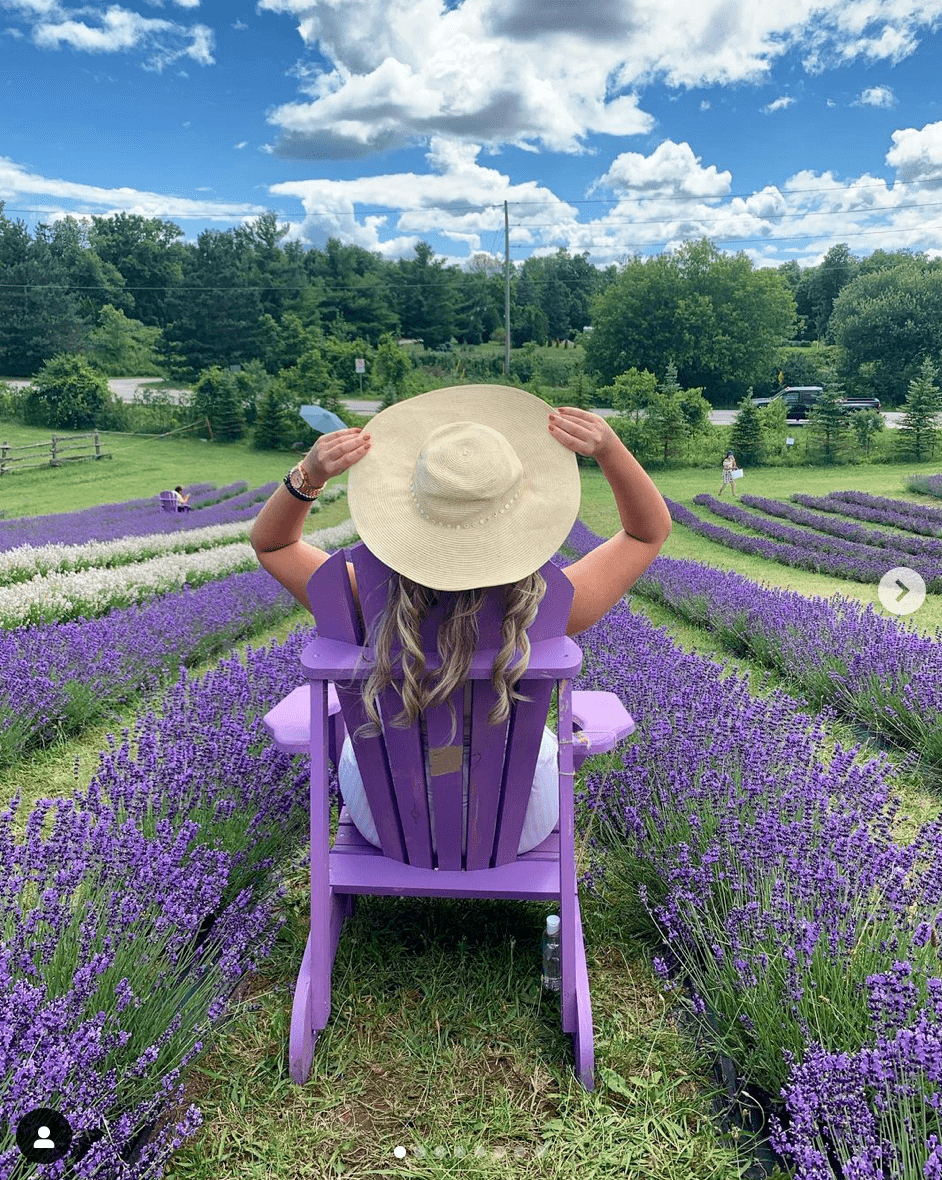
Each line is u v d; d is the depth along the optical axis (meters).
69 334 73.81
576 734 2.40
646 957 2.65
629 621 6.85
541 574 2.01
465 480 1.85
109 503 25.75
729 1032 2.14
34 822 2.45
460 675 1.96
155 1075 1.98
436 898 2.90
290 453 43.47
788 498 24.39
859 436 34.56
